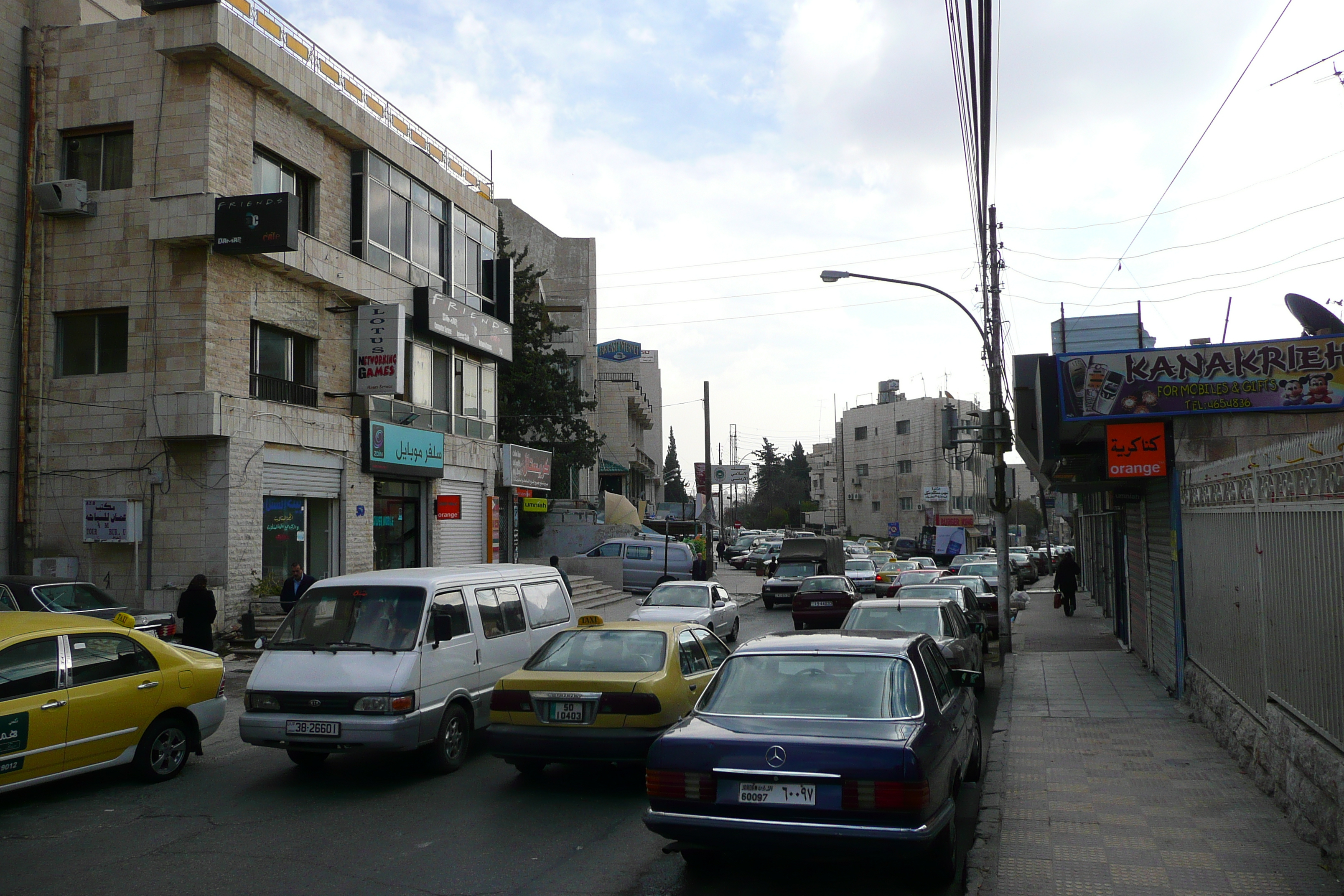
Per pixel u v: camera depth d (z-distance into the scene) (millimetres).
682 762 5680
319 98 20609
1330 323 12805
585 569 34281
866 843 5297
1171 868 5988
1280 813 7168
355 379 22250
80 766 8016
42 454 18344
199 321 17812
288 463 19672
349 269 21484
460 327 26422
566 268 56500
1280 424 12414
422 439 24359
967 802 7910
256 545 18469
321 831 7219
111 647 8516
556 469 41312
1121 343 21656
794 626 24141
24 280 18422
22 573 18141
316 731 8484
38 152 18672
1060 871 5973
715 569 57188
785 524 99812
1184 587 12430
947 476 76250
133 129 18391
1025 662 16984
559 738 8180
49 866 6422
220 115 18297
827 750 5465
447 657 9281
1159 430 12844
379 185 23250
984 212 10789
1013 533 87438
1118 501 18828
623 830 7254
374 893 5906
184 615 14734
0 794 8305
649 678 8352
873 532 82750
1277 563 7410
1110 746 9852
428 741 8789
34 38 18812
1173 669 13055
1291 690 7004
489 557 28953
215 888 5996
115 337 18391
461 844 6891
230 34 17922
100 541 17578
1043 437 14242
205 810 7828
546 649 9125
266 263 19109
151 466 17938
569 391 40812
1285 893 5523
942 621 12898
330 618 9258
